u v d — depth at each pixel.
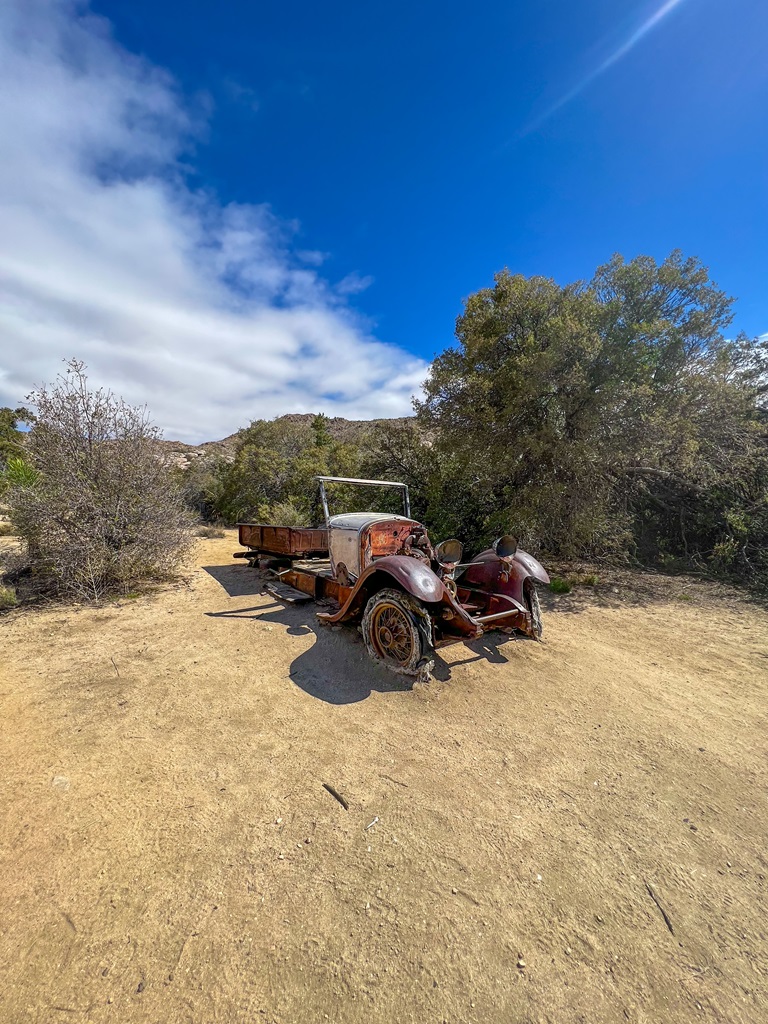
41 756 2.74
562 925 1.81
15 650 4.32
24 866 1.99
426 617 3.71
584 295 7.11
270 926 1.75
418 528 5.16
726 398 7.32
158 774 2.62
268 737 3.02
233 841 2.16
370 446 10.31
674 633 5.02
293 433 17.59
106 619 5.22
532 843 2.21
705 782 2.67
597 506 7.34
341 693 3.62
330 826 2.28
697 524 7.95
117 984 1.53
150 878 1.95
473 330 7.67
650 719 3.32
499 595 4.56
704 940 1.76
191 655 4.27
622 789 2.60
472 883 1.98
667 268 6.97
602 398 6.70
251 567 7.95
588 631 5.07
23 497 5.94
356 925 1.77
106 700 3.43
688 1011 1.52
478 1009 1.50
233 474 14.21
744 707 3.50
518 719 3.30
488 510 8.19
